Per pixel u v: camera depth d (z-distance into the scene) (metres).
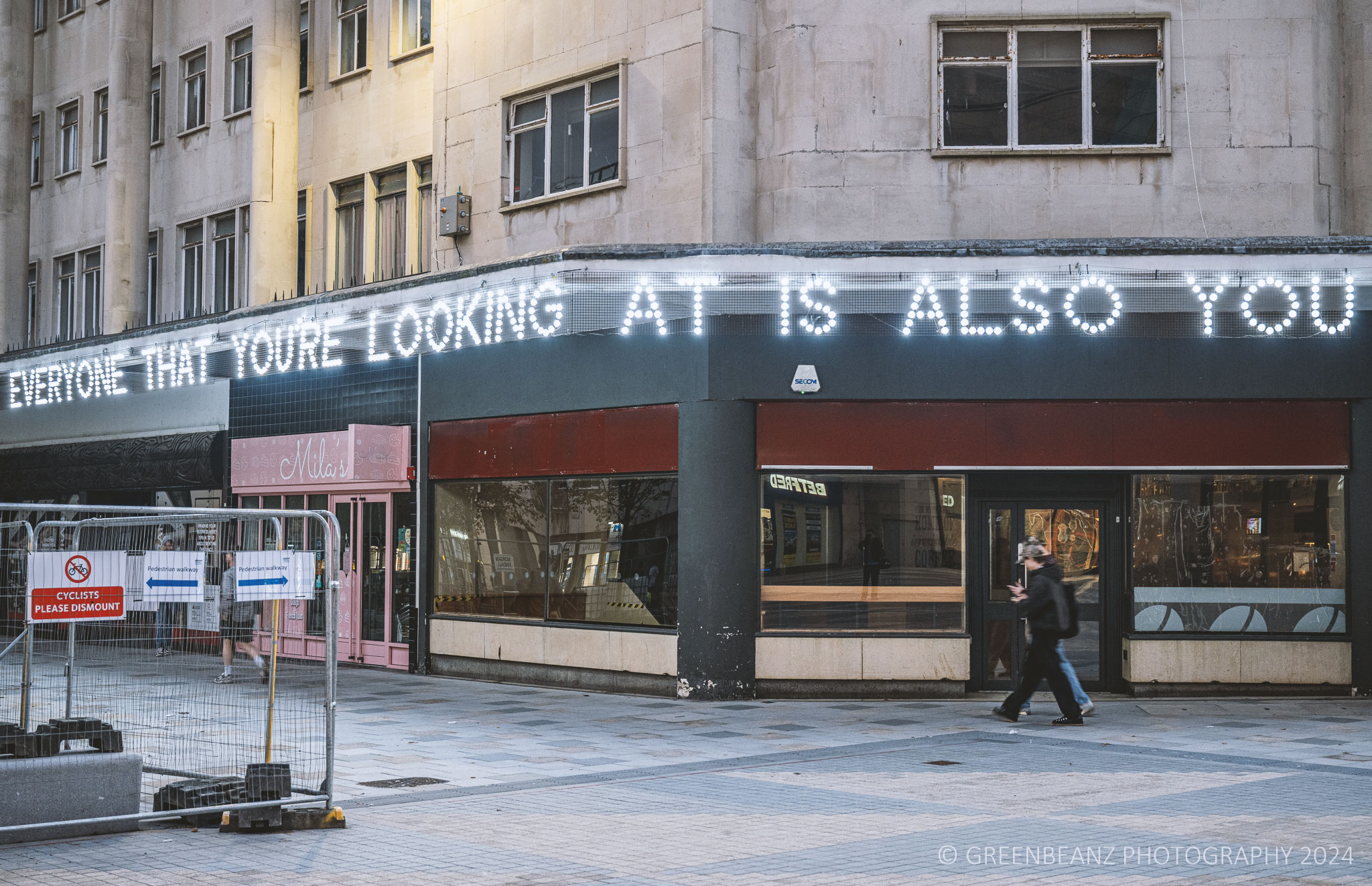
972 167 15.77
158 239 26.34
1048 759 11.45
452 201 19.20
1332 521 15.82
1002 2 15.78
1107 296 14.87
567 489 17.80
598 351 17.19
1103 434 15.80
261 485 21.92
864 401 15.95
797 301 15.41
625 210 17.22
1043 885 6.99
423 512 19.58
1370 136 15.59
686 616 16.05
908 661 15.86
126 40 25.31
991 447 15.85
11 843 8.12
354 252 22.36
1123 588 16.08
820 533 16.08
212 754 9.81
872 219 15.84
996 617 16.28
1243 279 13.95
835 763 11.29
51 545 9.73
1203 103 15.56
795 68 16.08
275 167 22.92
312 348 19.30
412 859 7.73
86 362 22.52
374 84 22.09
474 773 10.88
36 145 29.38
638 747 12.34
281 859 7.74
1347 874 7.18
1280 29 15.57
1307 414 15.70
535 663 17.95
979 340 15.82
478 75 19.20
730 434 15.94
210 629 9.41
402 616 19.94
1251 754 11.66
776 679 15.97
